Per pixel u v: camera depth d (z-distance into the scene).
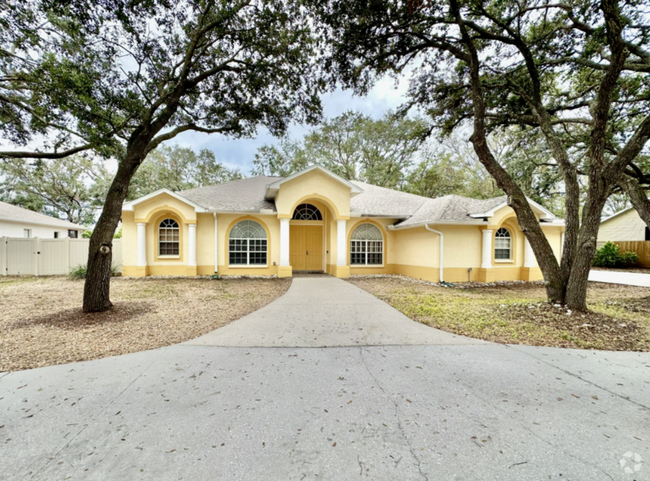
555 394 3.46
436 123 11.43
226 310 7.67
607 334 5.58
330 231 15.90
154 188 26.39
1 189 26.23
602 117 6.49
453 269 13.20
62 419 2.95
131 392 3.50
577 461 2.35
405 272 15.62
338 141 29.34
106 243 7.23
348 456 2.43
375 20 7.60
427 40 8.17
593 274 16.09
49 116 7.84
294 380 3.83
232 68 9.08
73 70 7.18
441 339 5.49
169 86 8.98
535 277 13.82
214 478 2.19
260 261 15.27
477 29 7.70
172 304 8.23
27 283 12.02
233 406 3.20
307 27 8.48
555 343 5.22
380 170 26.61
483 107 7.75
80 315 6.88
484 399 3.35
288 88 9.70
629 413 3.07
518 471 2.25
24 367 4.19
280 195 14.32
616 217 23.62
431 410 3.12
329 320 6.79
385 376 3.95
